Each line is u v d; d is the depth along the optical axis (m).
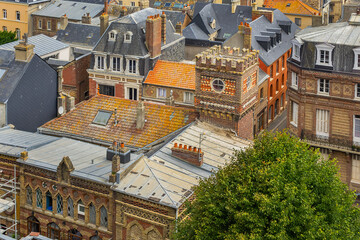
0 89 85.88
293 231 53.84
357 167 86.00
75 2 172.25
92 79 112.25
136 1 177.62
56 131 84.88
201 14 147.50
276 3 167.62
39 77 89.50
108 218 66.31
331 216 57.25
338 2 181.00
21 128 87.81
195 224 57.41
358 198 83.19
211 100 81.62
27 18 170.25
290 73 89.44
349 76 82.81
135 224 64.69
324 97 85.38
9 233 73.44
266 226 54.47
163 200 62.41
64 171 67.88
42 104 90.75
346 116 84.69
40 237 62.16
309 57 85.12
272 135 65.19
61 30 134.88
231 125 81.69
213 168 71.50
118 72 109.69
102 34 118.25
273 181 55.09
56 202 69.62
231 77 79.56
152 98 107.81
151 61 108.62
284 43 130.75
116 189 64.44
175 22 151.00
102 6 168.25
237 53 85.38
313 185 58.47
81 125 85.25
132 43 108.75
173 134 79.88
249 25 117.94
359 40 82.94
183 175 68.19
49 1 175.88
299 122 88.19
